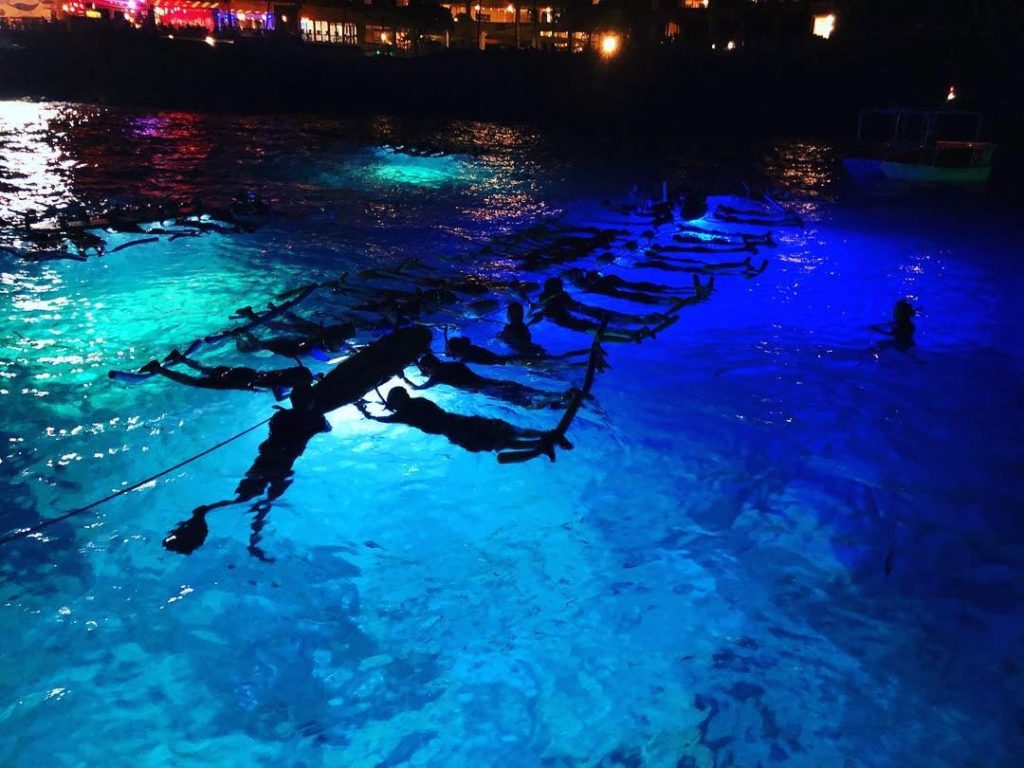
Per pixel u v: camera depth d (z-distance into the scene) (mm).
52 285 12172
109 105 40781
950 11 46219
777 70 46625
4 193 19375
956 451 7684
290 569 5637
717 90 46000
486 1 63875
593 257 15195
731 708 4441
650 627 5105
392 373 8250
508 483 6855
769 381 9375
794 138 41562
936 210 22641
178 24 50781
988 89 42062
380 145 31625
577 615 5215
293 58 45969
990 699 4523
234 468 6996
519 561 5781
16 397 8164
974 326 11781
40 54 42438
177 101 42344
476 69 48156
